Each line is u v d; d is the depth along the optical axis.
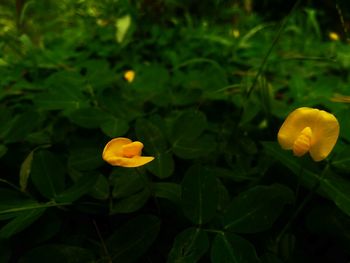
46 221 0.11
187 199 0.10
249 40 0.37
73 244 0.11
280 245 0.11
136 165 0.08
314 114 0.09
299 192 0.12
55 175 0.11
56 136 0.17
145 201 0.11
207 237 0.09
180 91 0.20
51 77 0.20
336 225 0.11
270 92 0.19
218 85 0.21
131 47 0.33
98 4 0.30
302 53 0.38
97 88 0.20
